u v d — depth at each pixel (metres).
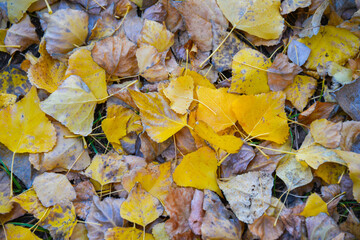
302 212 0.58
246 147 0.59
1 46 0.61
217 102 0.59
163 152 0.61
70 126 0.59
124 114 0.60
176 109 0.59
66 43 0.61
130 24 0.62
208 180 0.58
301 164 0.60
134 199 0.57
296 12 0.64
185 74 0.60
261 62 0.61
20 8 0.61
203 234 0.56
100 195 0.60
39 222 0.58
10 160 0.59
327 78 0.63
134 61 0.61
